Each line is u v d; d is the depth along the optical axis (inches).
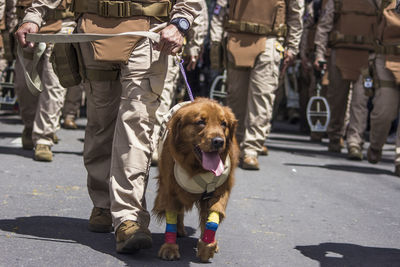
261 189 222.2
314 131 409.7
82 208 171.2
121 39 132.3
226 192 133.0
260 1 263.9
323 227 171.6
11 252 125.7
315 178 256.2
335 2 323.9
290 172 267.4
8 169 219.0
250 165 264.1
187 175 127.3
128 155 131.6
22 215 157.6
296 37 277.9
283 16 269.0
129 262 125.5
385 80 273.1
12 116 424.8
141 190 133.3
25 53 244.2
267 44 264.8
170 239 131.9
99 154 146.7
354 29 321.7
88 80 139.9
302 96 472.1
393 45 265.7
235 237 154.6
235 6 266.8
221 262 132.2
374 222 181.6
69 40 130.0
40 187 193.9
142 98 132.3
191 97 142.6
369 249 150.5
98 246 135.3
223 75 380.8
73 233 144.5
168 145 132.6
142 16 135.0
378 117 282.7
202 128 124.5
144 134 133.1
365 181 256.2
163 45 129.5
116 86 141.3
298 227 169.8
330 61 335.0
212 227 129.9
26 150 267.9
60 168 230.2
